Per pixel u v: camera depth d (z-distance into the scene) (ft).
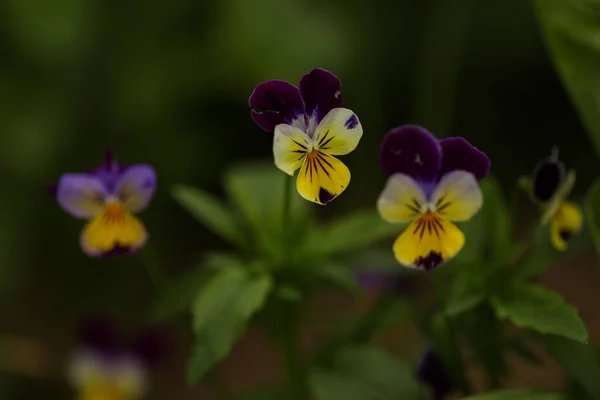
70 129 2.34
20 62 2.32
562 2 1.49
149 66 2.37
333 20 2.38
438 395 1.47
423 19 2.56
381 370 1.49
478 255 1.42
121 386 1.78
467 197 1.30
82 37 2.30
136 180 1.39
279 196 1.53
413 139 1.30
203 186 2.54
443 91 2.52
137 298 2.40
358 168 2.46
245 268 1.45
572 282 2.42
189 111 2.48
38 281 2.44
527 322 1.36
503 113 2.80
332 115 1.27
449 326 1.40
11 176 2.33
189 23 2.37
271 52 2.27
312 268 1.47
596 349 1.43
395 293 1.56
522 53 2.73
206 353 1.38
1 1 2.26
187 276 1.52
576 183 2.69
